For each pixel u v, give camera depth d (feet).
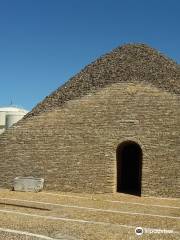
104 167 82.99
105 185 82.48
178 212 63.41
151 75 86.69
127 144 87.30
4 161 90.33
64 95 91.04
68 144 86.33
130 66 90.74
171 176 78.69
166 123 80.94
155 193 79.10
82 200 74.64
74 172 84.84
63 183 85.15
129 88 85.30
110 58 95.81
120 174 88.07
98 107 86.17
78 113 87.35
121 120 83.76
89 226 50.60
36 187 84.79
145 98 83.61
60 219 55.16
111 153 83.05
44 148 87.97
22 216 56.90
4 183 89.35
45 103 91.91
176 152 79.15
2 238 43.60
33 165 88.02
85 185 83.66
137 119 82.84
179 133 79.71
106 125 84.58
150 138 81.20
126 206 68.74
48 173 86.58
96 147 84.23
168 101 82.07
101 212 61.87
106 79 88.84
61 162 86.12
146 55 93.97
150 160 80.38
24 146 89.51
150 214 61.05
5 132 91.81
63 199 75.25
